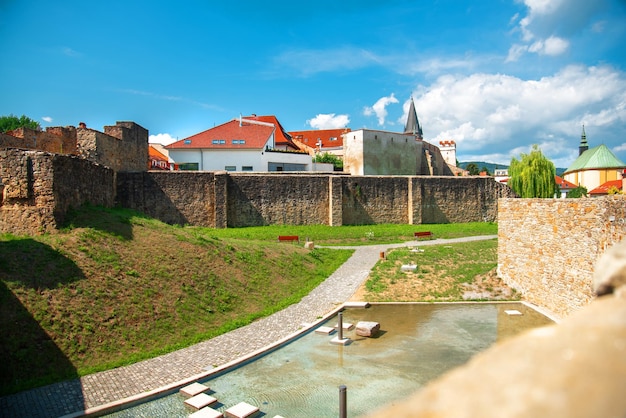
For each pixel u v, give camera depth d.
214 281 19.36
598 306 2.03
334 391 11.52
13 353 11.72
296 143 72.00
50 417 9.89
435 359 13.52
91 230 18.22
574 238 16.14
